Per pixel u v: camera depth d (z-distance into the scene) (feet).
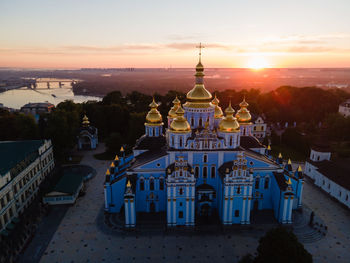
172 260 164.04
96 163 325.62
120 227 196.34
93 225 199.93
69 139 336.49
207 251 171.63
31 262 162.50
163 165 201.67
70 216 211.82
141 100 542.98
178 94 545.03
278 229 135.64
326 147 280.10
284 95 585.22
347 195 223.51
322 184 257.55
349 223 202.18
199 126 219.20
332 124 428.97
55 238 184.75
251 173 185.57
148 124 239.71
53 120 323.78
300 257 125.18
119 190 212.84
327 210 220.02
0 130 388.37
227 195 187.83
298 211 216.13
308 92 565.53
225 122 199.82
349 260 163.84
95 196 243.60
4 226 184.65
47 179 262.47
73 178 249.96
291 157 352.69
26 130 342.64
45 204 222.28
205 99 214.48
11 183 196.75
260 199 212.64
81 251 172.04
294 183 217.77
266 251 130.31
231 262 162.50
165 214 207.62
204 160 201.05
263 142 385.29
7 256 164.14
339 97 576.20
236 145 202.39
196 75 215.92
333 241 181.37
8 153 239.50
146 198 207.92
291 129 396.16
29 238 184.44
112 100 523.70
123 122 456.04
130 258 165.78
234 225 194.70
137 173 203.31
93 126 422.82
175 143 197.77
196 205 204.85
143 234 188.34
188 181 184.96
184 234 187.93
